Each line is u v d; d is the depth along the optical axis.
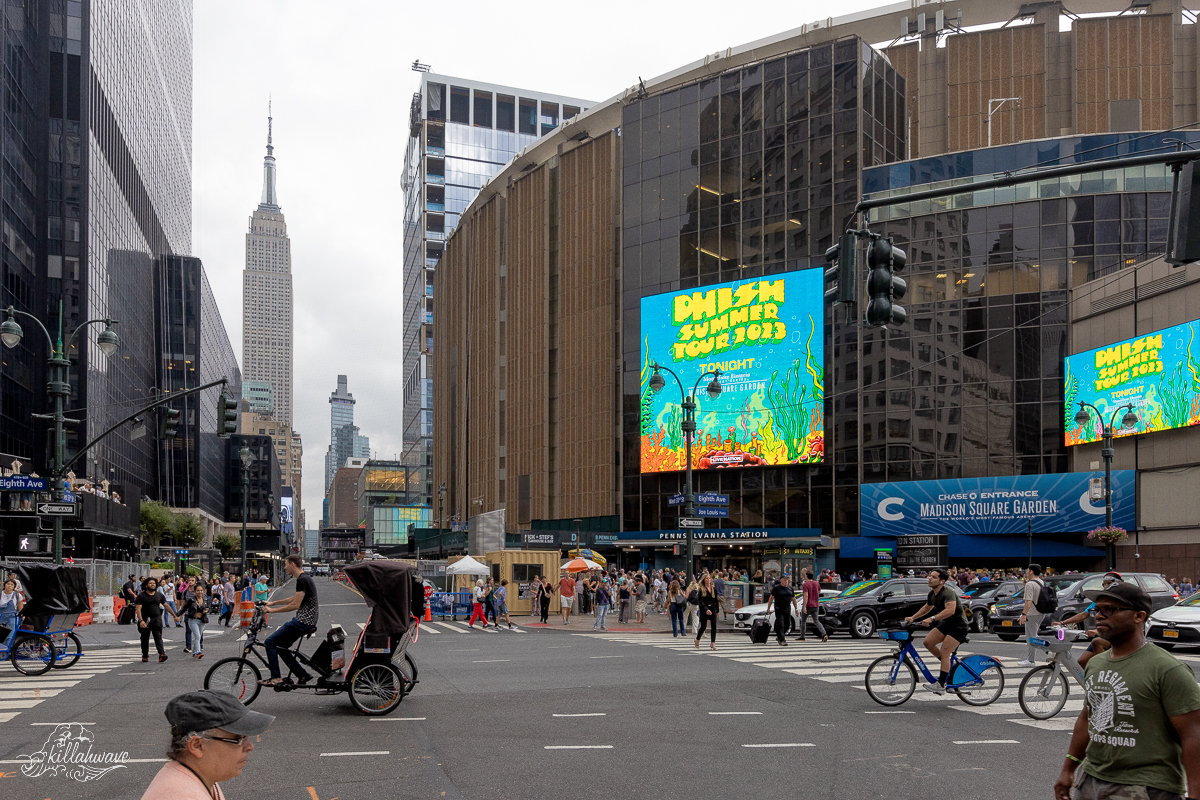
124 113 92.38
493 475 80.69
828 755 8.95
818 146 54.12
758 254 55.97
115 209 87.44
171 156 123.62
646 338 58.97
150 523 78.50
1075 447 45.88
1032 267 47.84
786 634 23.72
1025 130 61.66
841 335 51.81
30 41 74.75
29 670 16.23
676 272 59.50
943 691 11.99
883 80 55.12
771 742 9.56
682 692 13.18
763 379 53.59
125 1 93.19
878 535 49.00
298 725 10.45
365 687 11.18
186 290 116.12
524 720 10.83
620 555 62.91
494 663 17.36
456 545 74.50
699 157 59.50
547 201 75.94
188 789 2.91
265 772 8.12
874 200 12.57
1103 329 44.53
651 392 58.00
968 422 48.09
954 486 47.25
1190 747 4.04
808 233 53.88
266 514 151.12
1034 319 47.44
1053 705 11.11
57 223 75.94
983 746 9.41
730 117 58.31
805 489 52.19
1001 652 19.41
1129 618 4.31
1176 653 19.28
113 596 34.47
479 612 30.42
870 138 53.28
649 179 61.75
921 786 7.77
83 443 73.81
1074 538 45.44
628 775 8.09
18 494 47.47
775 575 38.41
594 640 23.81
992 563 48.16
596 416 68.88
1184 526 39.28
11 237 68.88
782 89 56.09
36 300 74.19
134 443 95.31
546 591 31.94
